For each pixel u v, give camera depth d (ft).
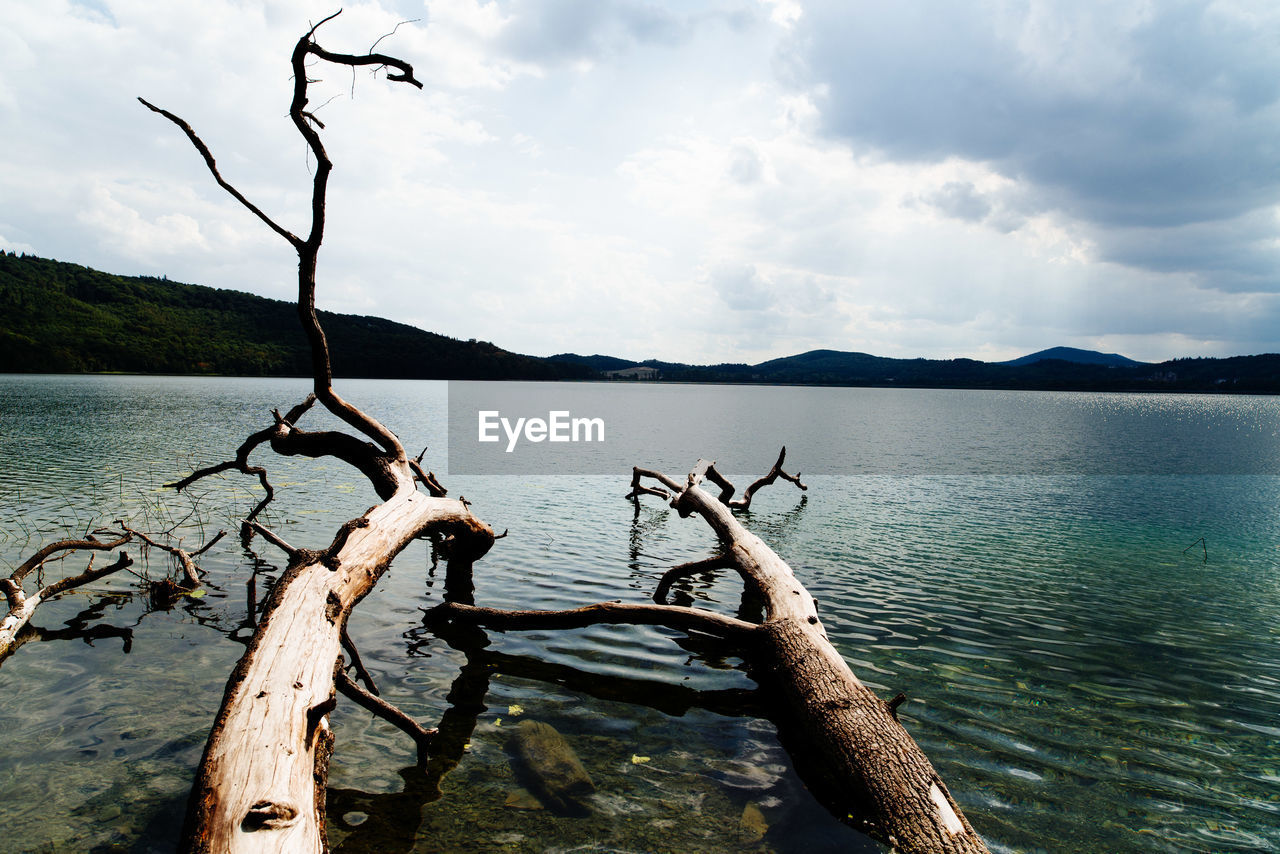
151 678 20.77
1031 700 21.35
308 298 31.58
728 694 21.70
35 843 13.25
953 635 27.27
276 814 11.52
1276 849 14.37
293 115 29.01
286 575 20.57
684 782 16.43
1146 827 15.02
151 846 13.29
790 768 17.26
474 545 33.30
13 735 17.22
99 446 80.18
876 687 21.94
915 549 43.65
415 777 16.22
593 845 13.82
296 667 16.06
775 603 26.35
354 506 49.75
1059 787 16.52
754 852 13.75
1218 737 19.30
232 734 13.33
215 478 60.49
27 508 44.75
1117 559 42.63
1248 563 42.55
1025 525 53.72
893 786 15.52
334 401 33.60
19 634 23.98
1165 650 26.43
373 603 29.37
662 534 46.80
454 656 23.88
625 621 25.35
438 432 132.26
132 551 35.53
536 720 19.35
